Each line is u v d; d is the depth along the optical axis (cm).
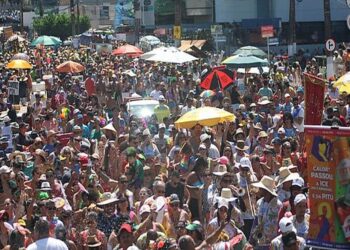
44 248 1102
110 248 1303
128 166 1716
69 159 1805
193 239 1179
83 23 11138
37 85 4309
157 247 1170
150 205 1391
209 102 2462
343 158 916
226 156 1756
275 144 1820
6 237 1363
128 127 2384
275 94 2923
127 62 5491
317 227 930
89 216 1335
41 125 2655
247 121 2205
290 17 6212
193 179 1538
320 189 928
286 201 1296
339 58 4097
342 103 2339
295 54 5981
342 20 7675
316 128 927
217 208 1288
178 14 5775
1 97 3738
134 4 8912
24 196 1502
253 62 3572
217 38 5806
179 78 3544
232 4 8312
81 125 2425
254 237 1326
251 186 1480
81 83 4200
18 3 13550
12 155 1884
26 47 7712
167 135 2253
